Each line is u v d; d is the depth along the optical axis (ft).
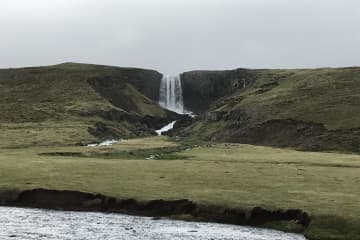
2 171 246.68
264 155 347.56
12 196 211.61
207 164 282.56
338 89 590.96
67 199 206.28
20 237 156.46
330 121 486.38
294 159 318.86
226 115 606.14
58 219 184.14
